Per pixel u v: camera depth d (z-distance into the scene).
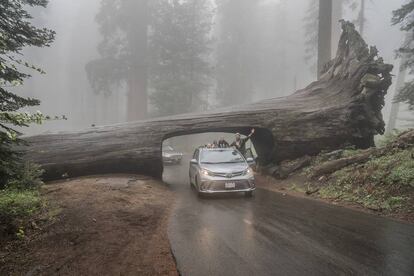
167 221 8.16
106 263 5.49
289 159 15.48
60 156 14.30
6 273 5.19
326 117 15.05
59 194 9.80
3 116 5.30
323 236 6.45
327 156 14.12
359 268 4.88
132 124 15.91
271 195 11.82
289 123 15.34
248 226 7.45
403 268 4.86
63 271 5.21
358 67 15.02
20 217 7.33
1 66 6.36
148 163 15.29
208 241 6.41
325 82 17.05
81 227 7.12
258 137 17.64
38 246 6.21
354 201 9.37
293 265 5.07
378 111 15.34
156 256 5.76
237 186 11.48
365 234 6.49
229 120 15.70
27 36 10.34
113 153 14.81
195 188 13.75
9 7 10.34
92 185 11.33
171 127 15.65
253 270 4.94
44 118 5.50
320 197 10.62
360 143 15.05
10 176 9.38
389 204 8.34
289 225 7.38
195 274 4.86
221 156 12.95
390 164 9.91
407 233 6.47
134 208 9.04
